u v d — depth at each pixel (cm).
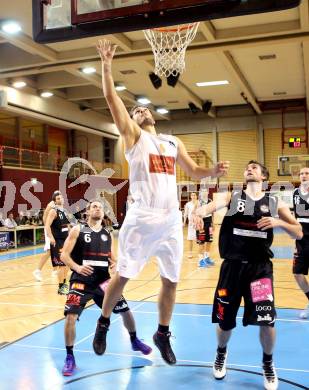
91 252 499
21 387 432
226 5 345
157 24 362
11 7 1174
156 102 2409
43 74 2052
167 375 457
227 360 497
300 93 2316
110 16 371
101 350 412
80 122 2427
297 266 645
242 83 1933
